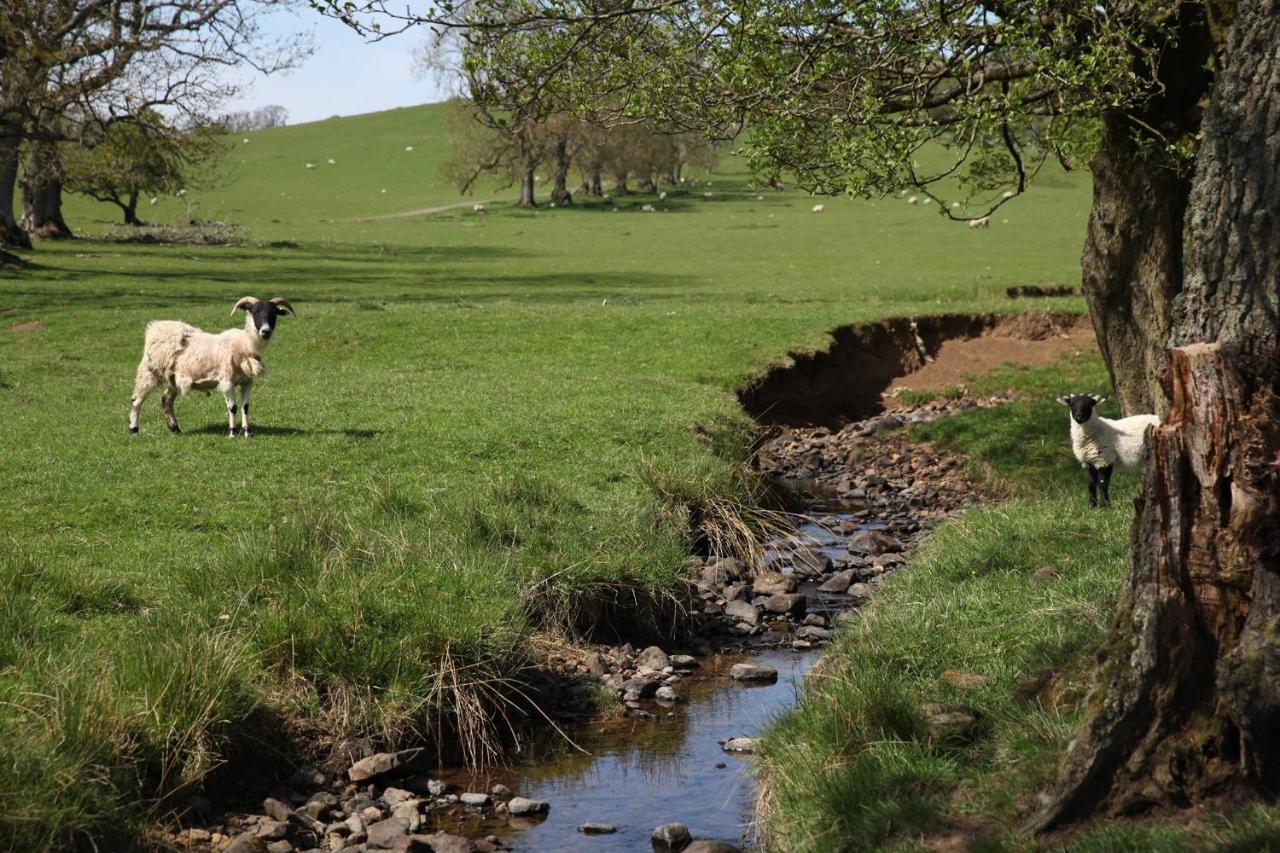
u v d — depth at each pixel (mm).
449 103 109250
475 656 9789
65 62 40094
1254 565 6227
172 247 63500
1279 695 5938
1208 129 6527
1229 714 6215
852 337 28531
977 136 14484
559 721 10008
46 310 31656
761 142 13758
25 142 51062
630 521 13523
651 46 13328
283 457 15602
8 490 13594
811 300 38625
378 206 107125
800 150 14094
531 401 20000
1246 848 5586
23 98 40500
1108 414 20922
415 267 55281
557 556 12023
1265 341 6273
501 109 13320
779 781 7836
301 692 9094
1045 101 14094
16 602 9281
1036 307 30438
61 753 7047
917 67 13086
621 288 44281
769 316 29703
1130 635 6543
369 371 23891
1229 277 6387
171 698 8031
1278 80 6172
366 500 13805
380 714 9062
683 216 94000
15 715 7340
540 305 33344
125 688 8062
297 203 109062
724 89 13477
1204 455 6320
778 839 7277
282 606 9633
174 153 47188
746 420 20359
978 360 28266
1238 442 6246
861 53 13203
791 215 92750
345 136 162750
